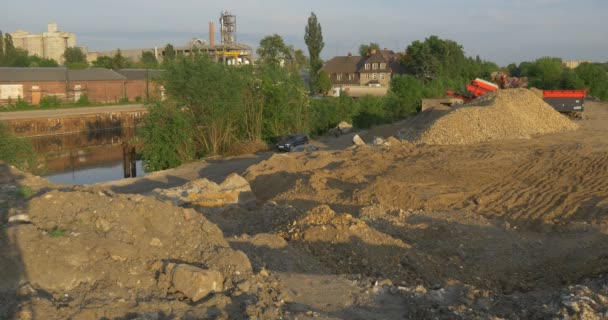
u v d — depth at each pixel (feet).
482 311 26.40
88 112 189.06
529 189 68.54
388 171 78.07
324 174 73.87
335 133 154.71
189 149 118.32
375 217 51.55
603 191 67.00
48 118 166.40
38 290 22.08
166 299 23.61
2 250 22.84
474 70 290.35
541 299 28.07
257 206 62.85
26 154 87.25
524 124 122.01
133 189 85.87
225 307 23.50
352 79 296.92
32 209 26.20
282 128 139.64
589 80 255.70
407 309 26.48
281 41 230.07
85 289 22.81
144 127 115.85
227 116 124.98
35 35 467.11
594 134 124.36
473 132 114.32
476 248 44.32
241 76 129.08
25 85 207.21
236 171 99.45
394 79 208.44
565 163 84.69
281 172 77.05
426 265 38.01
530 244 46.32
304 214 43.16
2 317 20.02
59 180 117.60
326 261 35.81
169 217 28.35
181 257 26.76
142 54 432.66
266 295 25.38
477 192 67.00
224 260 26.94
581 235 48.03
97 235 25.32
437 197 63.31
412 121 171.42
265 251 33.96
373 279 30.99
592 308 25.79
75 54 393.09
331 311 25.34
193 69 118.42
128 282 23.93
